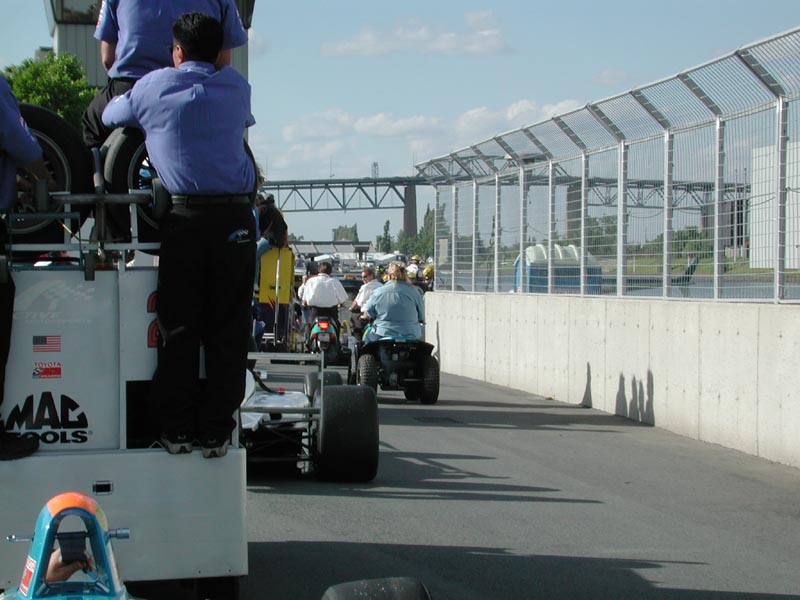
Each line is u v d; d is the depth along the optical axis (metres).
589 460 23.00
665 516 17.56
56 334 10.36
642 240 30.72
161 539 10.41
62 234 10.50
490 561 14.44
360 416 19.25
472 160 44.41
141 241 10.77
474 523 16.72
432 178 50.84
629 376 30.38
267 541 15.30
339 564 14.09
